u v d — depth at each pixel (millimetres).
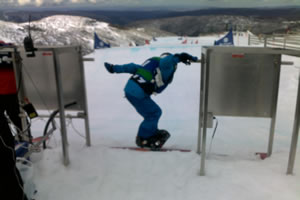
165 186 2209
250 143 3430
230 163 2521
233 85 2439
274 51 2160
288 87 6961
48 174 2355
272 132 2619
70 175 2359
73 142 3254
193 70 10531
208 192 2092
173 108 5395
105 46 24297
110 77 9344
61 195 2119
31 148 2328
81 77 2717
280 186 2109
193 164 2523
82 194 2131
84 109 2846
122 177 2346
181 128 4133
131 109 5391
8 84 2650
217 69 2422
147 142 2893
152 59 2793
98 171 2428
